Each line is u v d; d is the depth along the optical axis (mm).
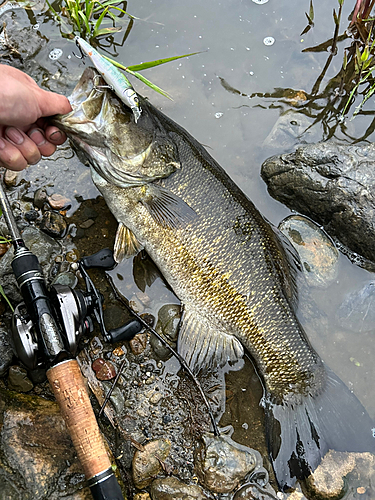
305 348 418
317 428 405
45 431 354
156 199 438
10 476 325
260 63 584
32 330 349
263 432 409
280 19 613
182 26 597
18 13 569
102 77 391
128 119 411
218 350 439
